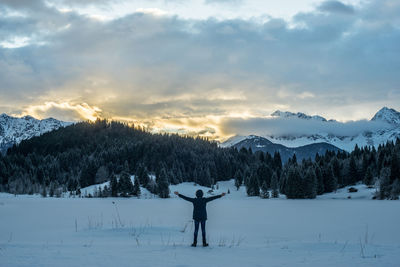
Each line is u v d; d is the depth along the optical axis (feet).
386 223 120.57
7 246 46.68
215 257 39.81
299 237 79.30
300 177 421.59
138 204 284.20
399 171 403.95
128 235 65.10
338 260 37.83
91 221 122.21
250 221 130.21
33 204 270.87
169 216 150.41
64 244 50.78
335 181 457.68
